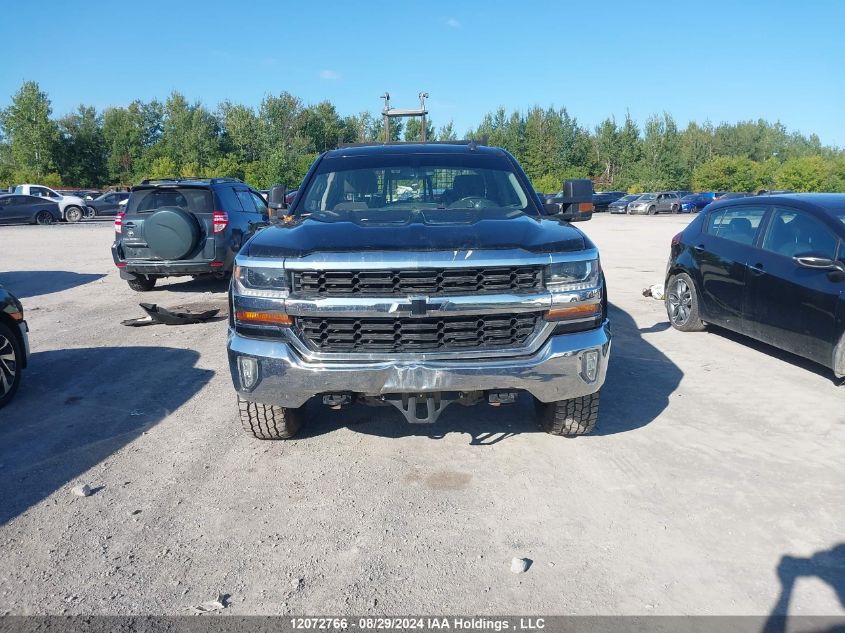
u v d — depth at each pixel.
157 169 83.06
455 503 3.68
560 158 88.62
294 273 3.74
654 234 25.03
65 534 3.40
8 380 5.40
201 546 3.28
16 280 13.07
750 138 113.81
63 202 36.06
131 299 10.62
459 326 3.74
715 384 5.74
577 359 3.79
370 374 3.69
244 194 11.64
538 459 4.22
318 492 3.83
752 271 6.46
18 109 84.94
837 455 4.25
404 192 5.07
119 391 5.75
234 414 5.16
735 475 3.97
